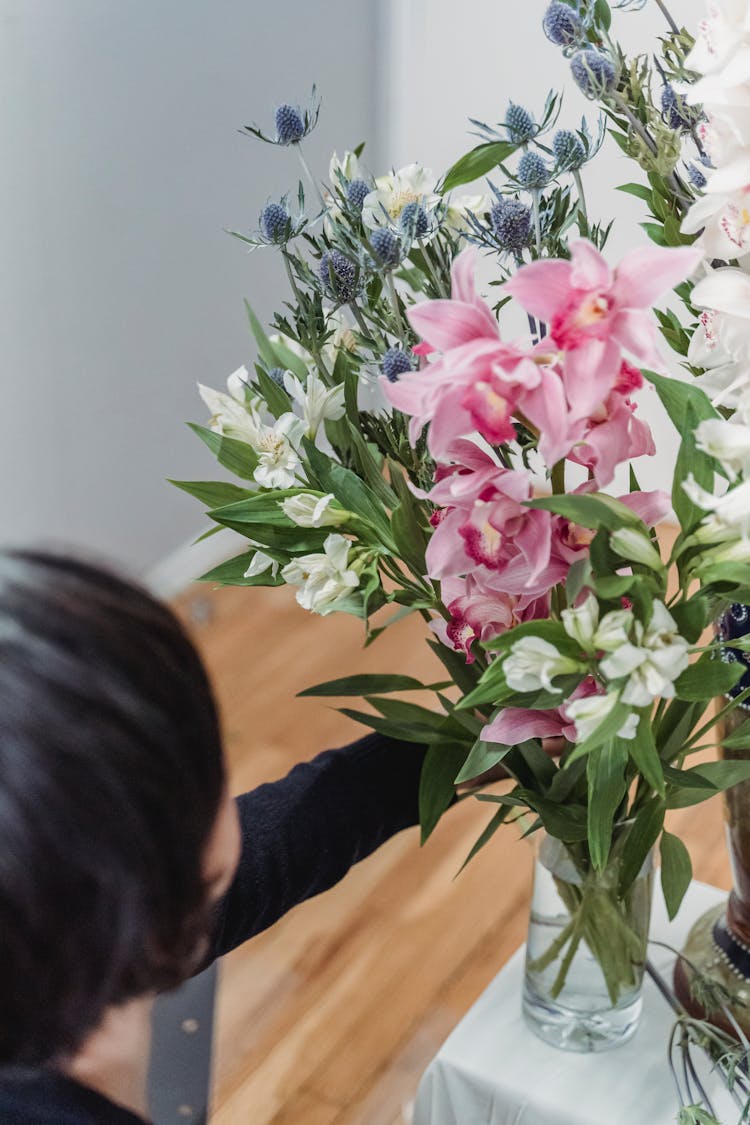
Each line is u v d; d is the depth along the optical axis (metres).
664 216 0.90
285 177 3.23
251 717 2.69
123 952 0.55
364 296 0.99
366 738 1.12
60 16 2.47
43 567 0.55
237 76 2.97
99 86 2.61
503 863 2.25
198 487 0.96
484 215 0.96
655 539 0.79
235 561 0.93
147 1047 0.66
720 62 0.72
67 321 2.70
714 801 2.32
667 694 0.70
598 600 0.76
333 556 0.86
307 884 1.04
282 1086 1.82
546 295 0.69
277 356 0.99
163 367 2.99
